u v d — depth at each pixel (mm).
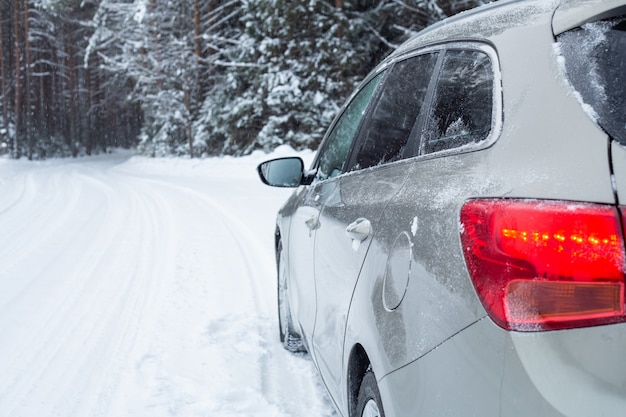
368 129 2768
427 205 1786
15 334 4879
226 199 13922
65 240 9188
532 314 1375
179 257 7625
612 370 1316
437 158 1934
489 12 2139
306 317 3256
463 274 1519
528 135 1573
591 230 1355
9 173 27562
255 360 4082
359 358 2326
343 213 2572
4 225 10852
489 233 1474
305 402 3467
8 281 6613
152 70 34562
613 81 1520
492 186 1553
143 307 5496
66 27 56250
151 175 26734
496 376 1394
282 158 3586
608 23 1620
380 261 2027
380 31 23750
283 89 23688
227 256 7602
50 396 3699
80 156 59688
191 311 5289
